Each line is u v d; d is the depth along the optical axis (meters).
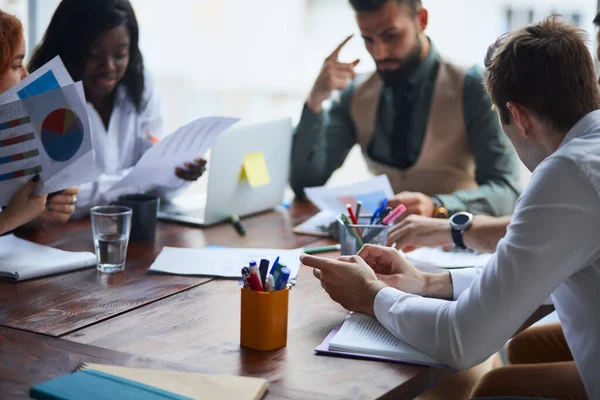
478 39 3.77
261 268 1.22
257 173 2.16
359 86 2.58
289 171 2.46
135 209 1.86
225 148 2.03
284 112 4.28
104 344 1.20
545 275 1.15
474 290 1.19
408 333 1.22
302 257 1.38
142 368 1.10
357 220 1.80
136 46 2.26
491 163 2.33
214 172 2.01
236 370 1.12
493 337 1.16
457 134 2.42
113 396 0.97
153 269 1.62
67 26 2.13
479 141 2.36
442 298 1.47
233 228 2.07
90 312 1.35
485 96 2.35
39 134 1.59
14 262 1.59
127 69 2.28
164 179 2.09
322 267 1.37
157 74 4.37
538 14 3.66
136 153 2.40
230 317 1.35
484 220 1.78
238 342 1.23
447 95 2.42
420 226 1.81
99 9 2.12
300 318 1.36
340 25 4.12
